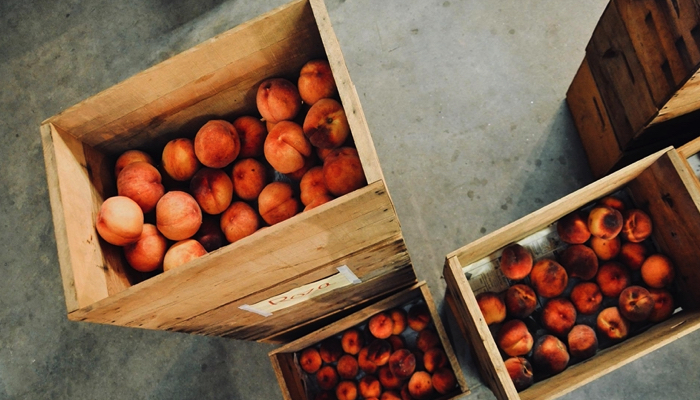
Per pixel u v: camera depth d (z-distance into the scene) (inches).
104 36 121.5
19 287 110.4
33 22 126.3
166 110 57.9
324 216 40.3
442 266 93.5
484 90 99.7
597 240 71.6
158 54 117.6
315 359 81.0
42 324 107.9
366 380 78.4
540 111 96.8
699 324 58.6
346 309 77.6
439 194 96.6
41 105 121.0
